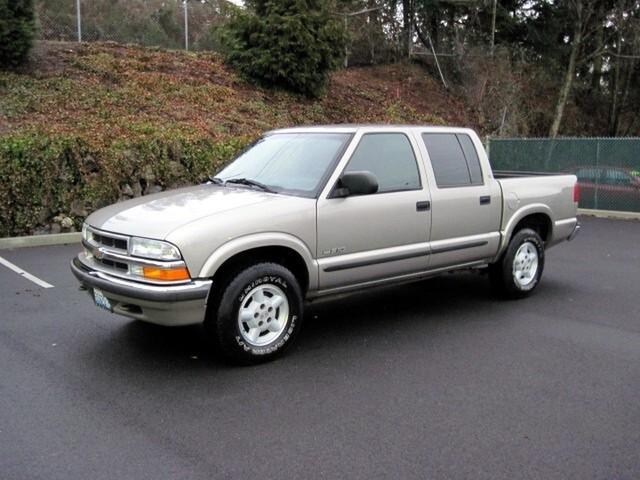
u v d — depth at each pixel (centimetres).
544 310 660
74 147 1085
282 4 1852
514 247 679
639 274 842
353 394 439
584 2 2447
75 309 643
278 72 1844
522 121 2466
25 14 1527
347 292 552
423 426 390
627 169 1459
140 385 451
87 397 430
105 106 1454
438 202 596
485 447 364
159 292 439
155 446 363
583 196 1524
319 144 564
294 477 331
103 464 342
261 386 452
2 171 1005
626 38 2455
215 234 457
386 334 576
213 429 384
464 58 2508
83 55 1694
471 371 484
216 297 475
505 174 768
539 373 480
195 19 2219
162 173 1205
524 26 2688
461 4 2497
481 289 753
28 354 511
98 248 488
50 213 1066
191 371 479
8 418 396
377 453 356
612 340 559
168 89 1648
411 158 591
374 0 2484
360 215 536
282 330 503
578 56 2588
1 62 1490
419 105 2294
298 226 498
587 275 836
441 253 605
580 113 2752
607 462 348
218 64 1902
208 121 1529
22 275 801
